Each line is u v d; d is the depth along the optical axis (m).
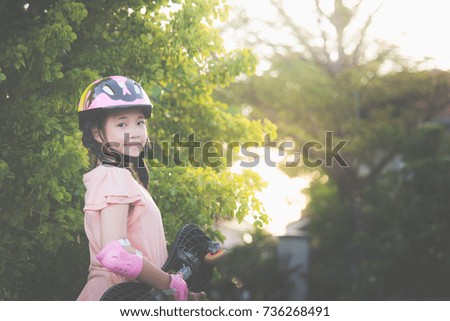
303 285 22.45
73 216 5.17
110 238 3.58
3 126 5.55
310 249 24.11
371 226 17.92
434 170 16.70
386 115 23.31
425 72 23.25
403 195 17.14
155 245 3.76
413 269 16.25
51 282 5.82
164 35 5.98
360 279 17.16
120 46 6.06
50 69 5.40
